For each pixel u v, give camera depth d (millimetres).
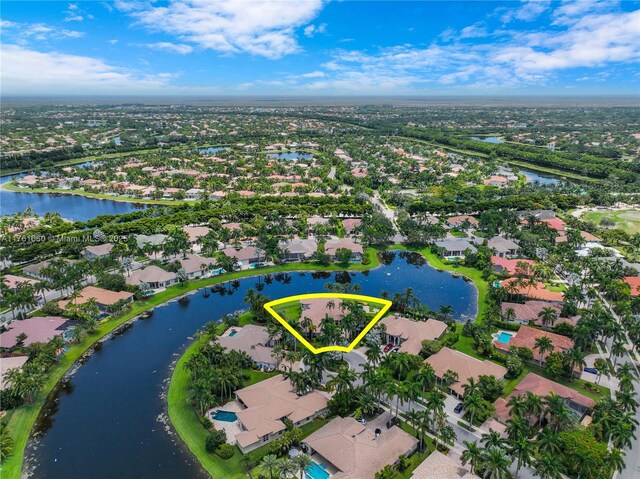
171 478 96625
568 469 92875
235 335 148375
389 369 126375
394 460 96625
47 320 154500
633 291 178125
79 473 97812
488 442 94125
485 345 140125
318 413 115500
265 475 95625
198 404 117812
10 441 102562
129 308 170625
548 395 111062
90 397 123438
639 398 117938
